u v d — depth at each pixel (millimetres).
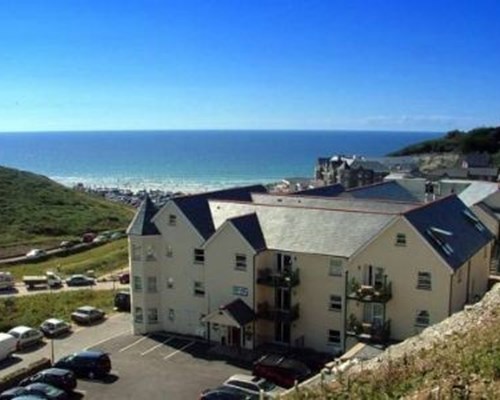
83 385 36812
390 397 19188
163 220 46312
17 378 37188
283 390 34250
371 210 46219
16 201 114750
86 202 125625
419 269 38594
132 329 47594
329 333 42094
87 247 89188
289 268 42938
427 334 27859
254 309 43344
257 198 53062
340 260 41250
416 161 169125
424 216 41219
